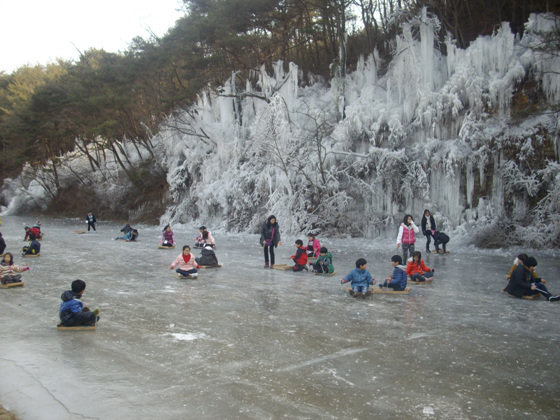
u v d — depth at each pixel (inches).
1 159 2412.6
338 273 526.0
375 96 1070.4
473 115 852.6
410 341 259.1
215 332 277.0
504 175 798.5
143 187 1836.9
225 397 183.3
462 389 191.5
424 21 964.6
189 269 484.1
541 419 164.7
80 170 2214.6
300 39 1435.8
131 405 176.2
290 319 308.7
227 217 1261.1
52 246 843.4
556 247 709.9
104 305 350.9
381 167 948.6
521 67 832.3
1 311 332.2
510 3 1038.4
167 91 1581.0
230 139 1364.4
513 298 382.0
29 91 2551.7
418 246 797.2
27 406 176.4
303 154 1066.1
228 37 1220.5
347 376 205.8
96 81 1621.6
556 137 754.2
